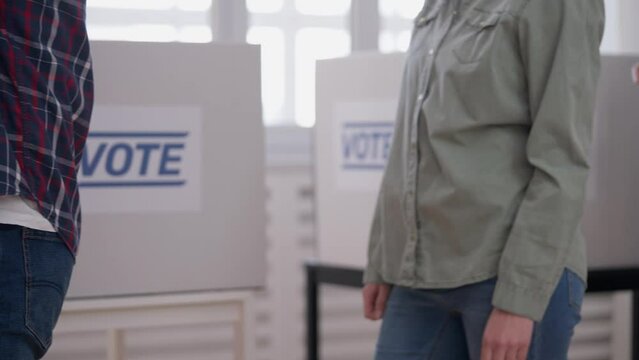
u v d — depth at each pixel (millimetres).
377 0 4457
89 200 2990
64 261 2273
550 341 2498
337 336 4328
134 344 4086
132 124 3006
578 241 2537
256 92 3076
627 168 3316
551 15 2482
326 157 3531
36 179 2246
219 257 3068
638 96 3311
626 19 4555
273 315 4254
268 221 4238
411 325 2668
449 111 2543
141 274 3025
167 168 3033
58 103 2287
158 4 4227
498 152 2525
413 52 2693
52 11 2307
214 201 3062
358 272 3467
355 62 3441
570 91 2461
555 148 2473
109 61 2990
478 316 2529
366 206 3447
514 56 2512
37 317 2232
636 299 3652
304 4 4406
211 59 3045
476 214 2518
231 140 3066
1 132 2219
